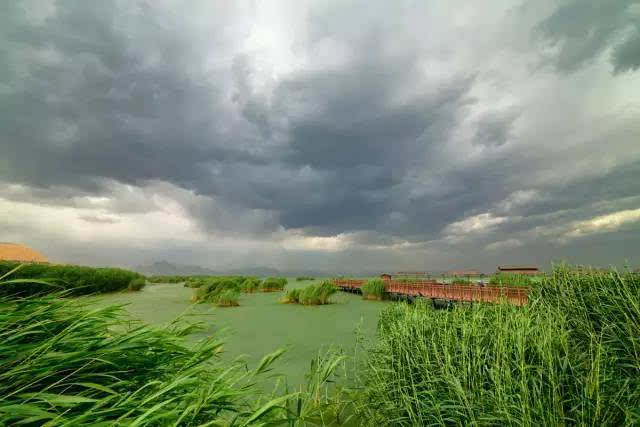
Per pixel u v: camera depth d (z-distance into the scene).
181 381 1.70
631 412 2.50
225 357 7.73
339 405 4.82
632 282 5.23
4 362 1.57
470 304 6.76
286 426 2.96
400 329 5.79
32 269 10.79
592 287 5.45
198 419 1.87
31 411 1.38
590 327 4.59
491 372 3.34
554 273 6.43
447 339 4.60
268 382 5.88
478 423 3.00
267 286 33.94
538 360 3.51
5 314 1.73
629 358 3.74
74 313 2.01
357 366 6.80
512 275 19.70
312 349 8.69
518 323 4.23
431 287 17.53
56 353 1.69
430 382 3.93
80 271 21.05
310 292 21.09
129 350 2.04
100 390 1.81
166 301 21.80
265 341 9.71
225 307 19.50
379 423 4.33
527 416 2.62
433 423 3.44
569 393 2.91
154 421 1.69
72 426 1.42
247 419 1.75
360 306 19.97
